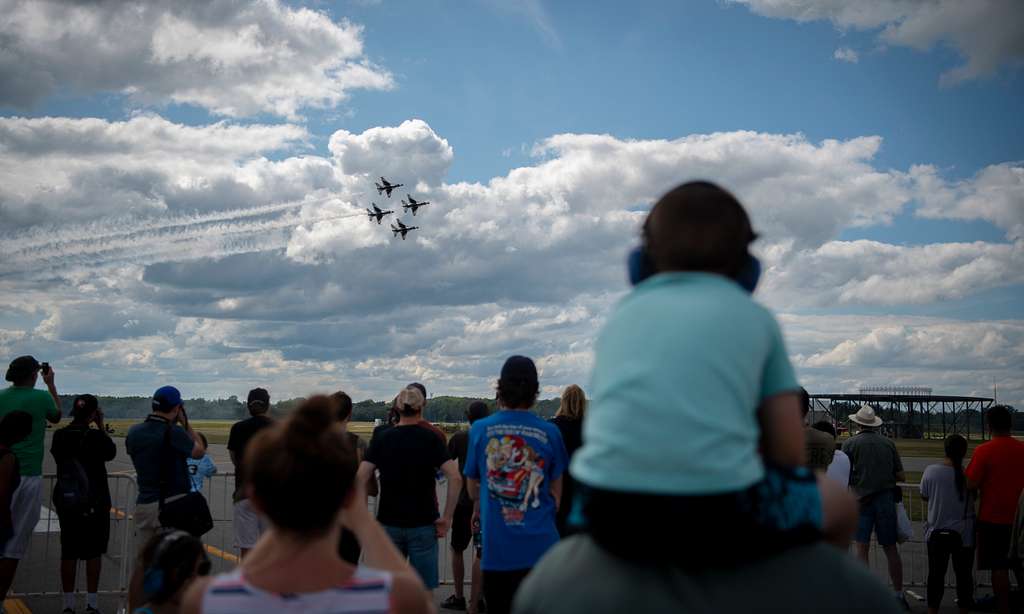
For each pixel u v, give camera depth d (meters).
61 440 7.89
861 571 1.42
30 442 7.76
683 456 1.33
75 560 7.92
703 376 1.38
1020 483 7.77
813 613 1.33
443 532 6.35
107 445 8.11
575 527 1.49
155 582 3.41
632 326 1.49
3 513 7.23
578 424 6.36
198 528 7.24
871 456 8.70
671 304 1.48
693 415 1.35
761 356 1.45
